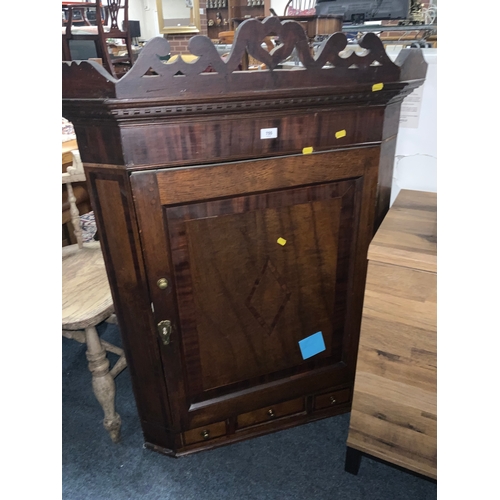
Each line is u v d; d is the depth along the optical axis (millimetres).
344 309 1110
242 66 1070
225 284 959
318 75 768
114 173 783
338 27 1156
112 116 690
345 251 1022
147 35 5832
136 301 939
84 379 1535
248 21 693
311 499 1089
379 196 992
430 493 1094
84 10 4270
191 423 1133
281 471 1164
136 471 1179
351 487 1116
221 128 774
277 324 1062
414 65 891
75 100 686
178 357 1014
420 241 866
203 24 5074
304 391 1199
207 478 1152
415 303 847
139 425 1329
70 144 1900
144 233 832
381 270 848
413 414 969
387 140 948
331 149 874
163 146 757
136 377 1086
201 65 693
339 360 1197
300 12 1665
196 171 798
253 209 889
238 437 1217
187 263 906
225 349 1052
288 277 1004
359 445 1089
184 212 846
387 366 943
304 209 931
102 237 884
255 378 1129
